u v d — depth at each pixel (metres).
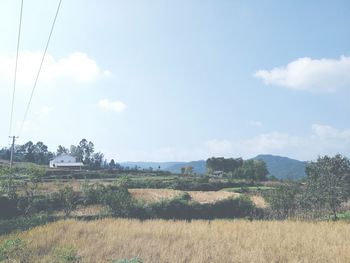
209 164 143.25
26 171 45.75
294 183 41.38
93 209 45.69
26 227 29.84
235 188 71.31
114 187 57.91
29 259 17.20
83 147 169.38
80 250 18.58
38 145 172.88
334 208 35.00
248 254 16.78
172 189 68.38
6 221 34.69
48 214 40.94
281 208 39.62
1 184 43.50
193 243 19.94
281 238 20.88
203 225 26.59
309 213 37.19
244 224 27.72
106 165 171.12
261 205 48.72
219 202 45.88
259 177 112.12
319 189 35.28
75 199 47.38
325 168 35.97
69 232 23.53
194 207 44.81
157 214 43.25
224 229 24.66
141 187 73.12
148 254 17.81
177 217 43.94
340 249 17.28
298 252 17.22
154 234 22.75
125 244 19.67
